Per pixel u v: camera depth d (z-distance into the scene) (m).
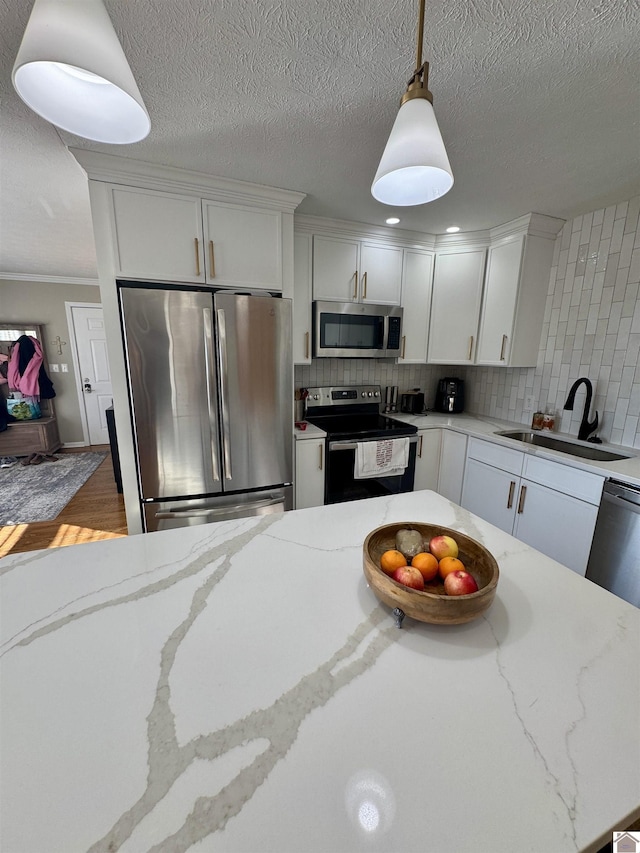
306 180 1.94
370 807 0.44
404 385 3.41
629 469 1.81
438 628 0.74
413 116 0.77
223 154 1.68
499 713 0.56
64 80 0.72
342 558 0.99
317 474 2.57
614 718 0.56
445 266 2.88
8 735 0.52
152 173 1.81
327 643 0.70
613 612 0.79
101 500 3.47
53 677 0.62
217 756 0.49
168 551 1.01
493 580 0.73
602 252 2.27
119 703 0.57
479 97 1.29
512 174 1.85
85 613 0.77
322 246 2.55
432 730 0.53
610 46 1.06
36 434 4.66
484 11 0.96
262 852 0.40
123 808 0.44
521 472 2.29
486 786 0.46
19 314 4.64
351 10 0.97
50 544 2.73
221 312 1.95
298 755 0.50
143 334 1.86
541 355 2.70
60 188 2.08
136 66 1.15
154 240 1.88
